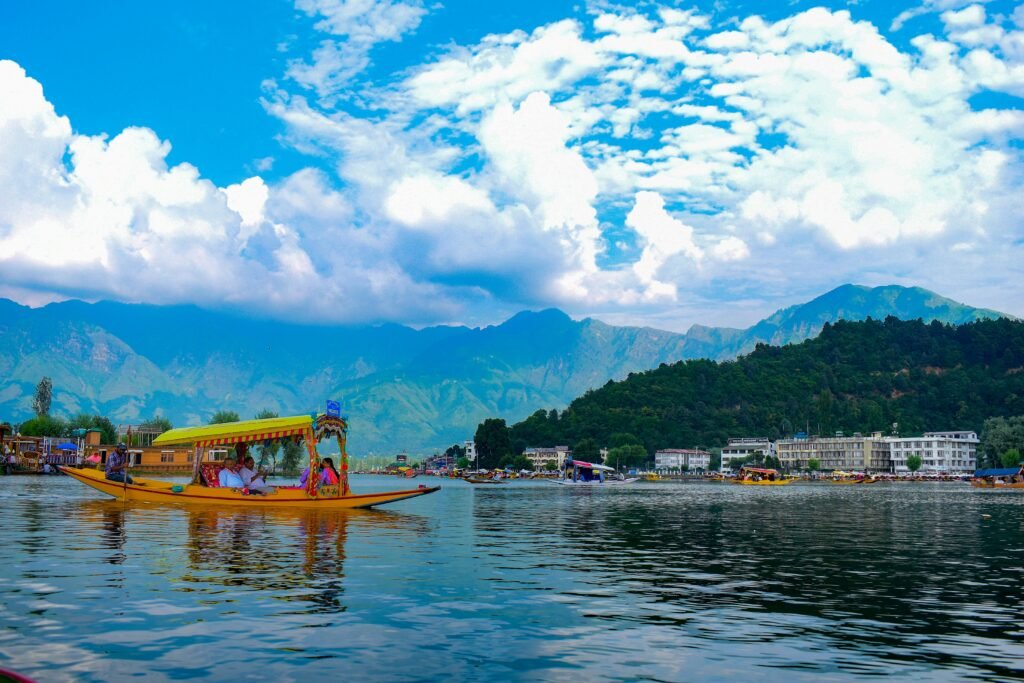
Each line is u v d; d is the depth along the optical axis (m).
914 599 19.83
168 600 18.23
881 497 101.44
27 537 30.55
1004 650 14.70
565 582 22.06
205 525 36.53
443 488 136.38
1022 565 26.80
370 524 39.53
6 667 12.85
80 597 18.44
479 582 21.75
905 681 12.76
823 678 12.91
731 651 14.51
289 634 15.27
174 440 52.19
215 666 13.12
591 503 75.69
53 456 146.75
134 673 12.69
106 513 43.03
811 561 27.62
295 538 31.66
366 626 16.05
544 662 13.67
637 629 16.17
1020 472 169.62
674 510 62.59
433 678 12.67
